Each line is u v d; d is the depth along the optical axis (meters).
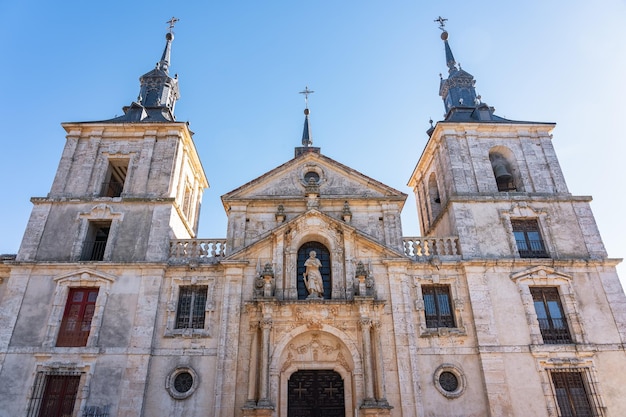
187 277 22.81
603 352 21.17
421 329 21.64
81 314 21.86
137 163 26.05
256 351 20.67
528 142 27.42
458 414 20.02
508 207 24.95
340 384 21.12
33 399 19.81
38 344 20.95
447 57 35.72
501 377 20.45
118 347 20.83
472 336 21.58
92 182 25.50
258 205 25.05
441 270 23.14
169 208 24.44
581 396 20.55
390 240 24.03
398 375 20.50
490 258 23.14
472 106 31.30
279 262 22.97
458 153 26.67
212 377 20.53
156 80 31.95
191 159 29.59
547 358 20.94
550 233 24.27
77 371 20.39
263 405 19.27
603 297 22.48
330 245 23.64
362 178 25.88
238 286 22.34
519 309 22.06
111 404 19.70
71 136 26.95
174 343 21.27
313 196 24.91
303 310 21.64
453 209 24.75
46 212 24.38
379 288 22.61
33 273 22.62
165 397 20.14
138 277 22.48
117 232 23.81
